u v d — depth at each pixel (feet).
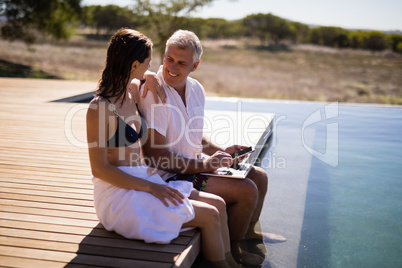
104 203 6.15
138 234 5.96
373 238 8.21
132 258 5.57
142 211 5.97
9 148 11.51
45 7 58.03
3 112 16.89
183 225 6.31
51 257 5.64
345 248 7.77
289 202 10.03
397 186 11.18
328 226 8.73
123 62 5.82
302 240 8.05
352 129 17.63
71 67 68.13
